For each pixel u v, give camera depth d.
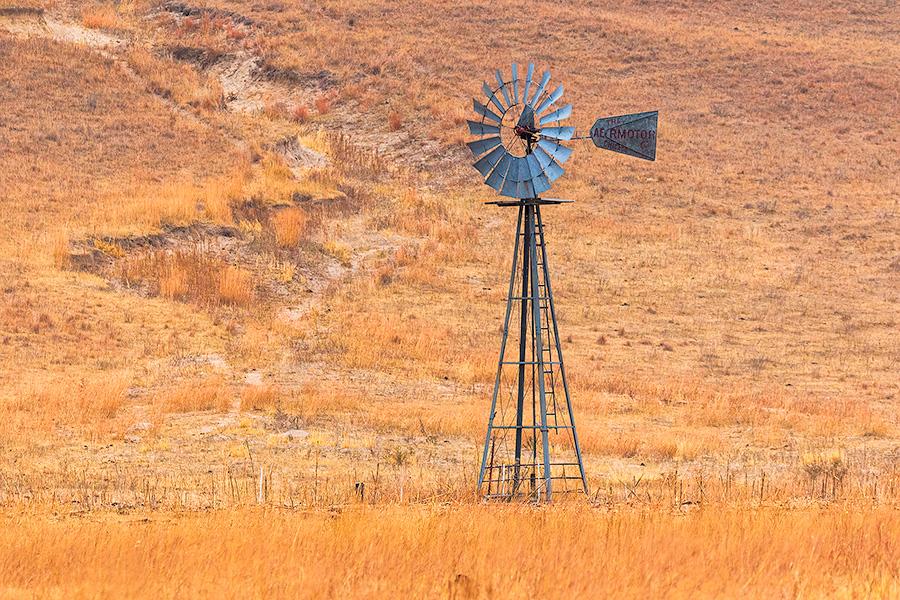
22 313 130.62
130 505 66.81
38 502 66.88
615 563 41.09
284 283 162.75
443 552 43.97
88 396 104.94
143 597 37.34
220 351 131.75
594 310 166.50
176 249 162.62
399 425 103.12
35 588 38.56
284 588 37.59
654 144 69.88
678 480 78.81
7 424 94.56
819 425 109.62
